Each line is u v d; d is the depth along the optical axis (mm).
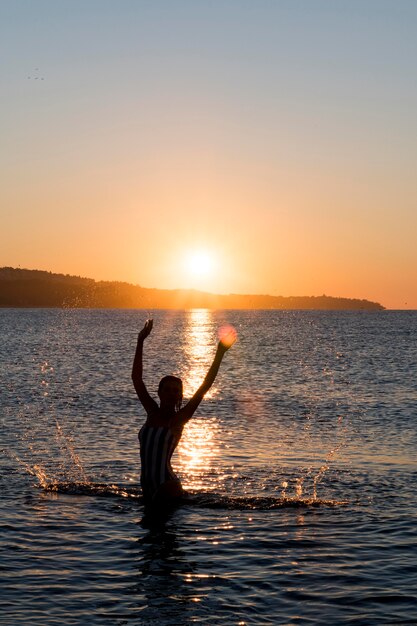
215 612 8688
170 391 13242
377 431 22359
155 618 8508
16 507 13055
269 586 9500
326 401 30953
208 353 70875
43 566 10156
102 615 8594
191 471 16281
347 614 8641
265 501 13609
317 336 113375
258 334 121688
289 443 20078
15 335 108688
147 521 12289
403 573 9953
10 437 20391
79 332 122500
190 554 10688
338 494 14281
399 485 15055
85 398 30578
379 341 95438
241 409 28109
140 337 13320
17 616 8539
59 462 16953
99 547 10984
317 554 10711
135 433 21094
